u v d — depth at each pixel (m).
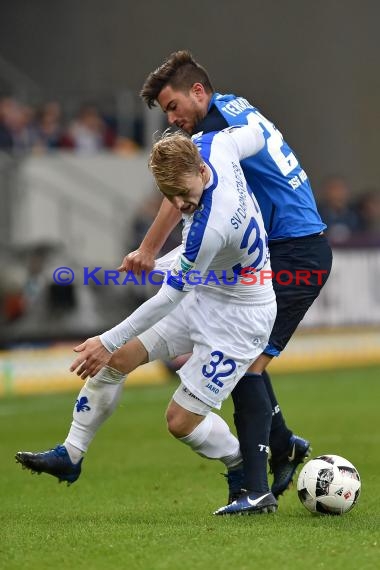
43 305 49.25
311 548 15.76
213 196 17.25
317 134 72.94
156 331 18.97
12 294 48.62
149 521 18.86
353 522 17.98
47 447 30.94
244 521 18.14
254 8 71.88
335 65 73.00
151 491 23.52
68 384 47.22
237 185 17.69
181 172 16.73
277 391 44.09
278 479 20.61
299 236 19.81
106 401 19.34
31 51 69.81
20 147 53.50
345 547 15.79
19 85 65.19
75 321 49.72
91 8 69.94
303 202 20.00
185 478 25.33
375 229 59.94
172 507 20.97
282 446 20.44
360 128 73.50
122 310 50.56
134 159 55.31
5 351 47.25
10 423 36.72
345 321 53.31
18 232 51.28
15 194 51.59
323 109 72.94
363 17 73.50
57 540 16.84
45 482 25.27
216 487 23.88
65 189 53.25
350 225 57.25
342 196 57.75
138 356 19.05
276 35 72.19
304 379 48.22
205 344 18.52
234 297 18.42
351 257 53.47
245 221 17.73
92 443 31.97
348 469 18.86
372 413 36.94
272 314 18.77
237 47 71.75
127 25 70.25
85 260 52.38
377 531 17.03
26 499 22.81
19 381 45.91
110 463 28.08
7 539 17.11
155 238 19.05
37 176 52.34
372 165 73.94
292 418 35.94
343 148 73.19
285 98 72.44
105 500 22.36
